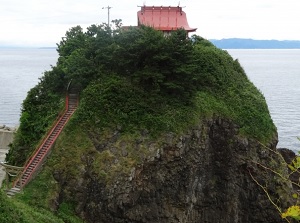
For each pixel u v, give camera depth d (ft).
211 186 165.78
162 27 203.82
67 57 187.42
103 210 140.05
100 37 167.02
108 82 156.35
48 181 137.49
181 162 150.71
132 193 141.08
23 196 131.23
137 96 155.12
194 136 155.53
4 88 558.97
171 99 158.71
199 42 207.72
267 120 181.68
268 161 169.99
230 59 209.15
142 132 148.36
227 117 169.27
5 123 354.33
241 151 167.43
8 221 99.45
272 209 166.30
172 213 150.41
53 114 158.71
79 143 145.18
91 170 141.79
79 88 161.48
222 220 166.61
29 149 155.74
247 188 167.63
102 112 150.51
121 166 141.28
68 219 132.87
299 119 358.02
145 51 157.17
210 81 177.88
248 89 195.21
